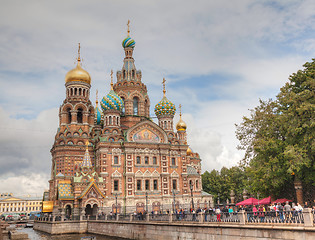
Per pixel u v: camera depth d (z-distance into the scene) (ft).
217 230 110.52
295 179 146.00
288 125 142.61
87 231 206.59
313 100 136.46
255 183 159.33
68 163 252.01
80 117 283.18
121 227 166.91
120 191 238.68
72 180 233.14
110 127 255.70
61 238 180.96
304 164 134.92
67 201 224.33
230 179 378.53
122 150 248.32
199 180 279.28
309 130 134.10
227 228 107.04
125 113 280.31
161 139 263.29
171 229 130.72
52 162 271.28
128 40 300.40
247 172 170.30
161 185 251.60
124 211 233.55
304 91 138.31
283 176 144.05
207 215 117.29
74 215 217.77
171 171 259.39
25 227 291.17
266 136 155.74
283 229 91.20
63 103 276.62
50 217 213.66
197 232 118.21
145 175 248.32
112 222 176.14
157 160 255.70
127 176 241.14
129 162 245.86
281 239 91.66
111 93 264.93
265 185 150.00
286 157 134.62
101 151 240.94
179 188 258.78
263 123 159.53
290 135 143.43
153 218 147.64
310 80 138.41
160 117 285.43
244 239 101.19
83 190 225.76
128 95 283.18
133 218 165.37
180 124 338.95
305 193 152.97
